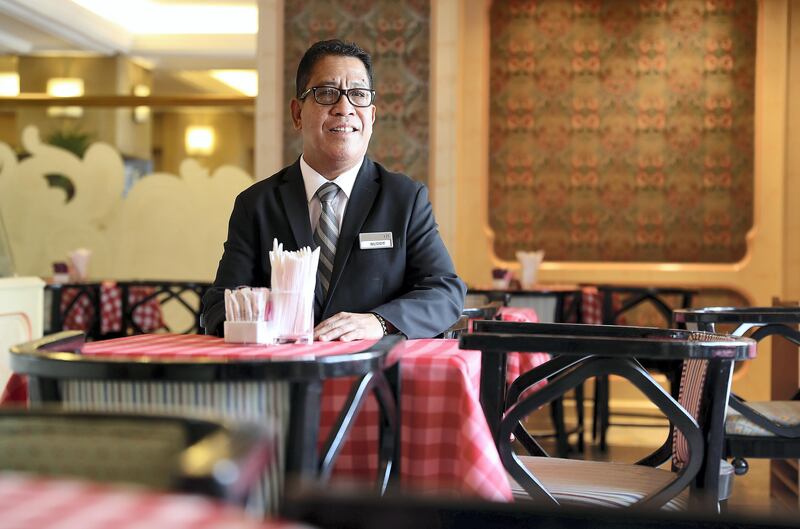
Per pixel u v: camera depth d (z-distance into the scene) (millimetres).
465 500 1105
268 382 1418
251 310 1937
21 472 870
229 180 8703
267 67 6594
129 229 8742
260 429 783
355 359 1474
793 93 6508
